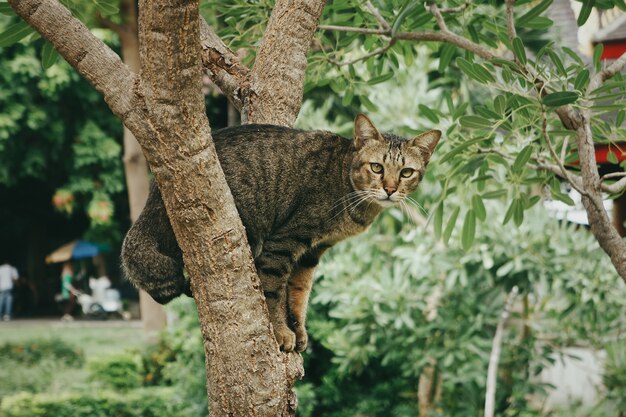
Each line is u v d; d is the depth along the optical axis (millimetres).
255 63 3412
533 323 7195
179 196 2422
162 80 2318
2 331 18172
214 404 2594
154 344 11742
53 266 24016
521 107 3316
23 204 22156
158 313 12914
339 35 4863
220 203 2453
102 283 21172
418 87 7430
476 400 7285
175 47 2271
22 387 11586
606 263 6621
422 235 6703
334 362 7695
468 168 3998
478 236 6523
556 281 6527
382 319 6867
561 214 7230
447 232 4191
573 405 7910
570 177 3508
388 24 4137
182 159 2387
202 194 2420
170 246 3100
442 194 4082
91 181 17516
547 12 5836
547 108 3324
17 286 22266
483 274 6727
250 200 3166
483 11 4305
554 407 8188
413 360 7430
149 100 2355
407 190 3760
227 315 2518
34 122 16297
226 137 3217
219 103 13086
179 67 2297
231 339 2529
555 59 3209
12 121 16125
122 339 16578
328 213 3371
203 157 2402
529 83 3408
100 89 2447
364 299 6914
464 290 6996
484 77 3377
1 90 16031
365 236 7551
